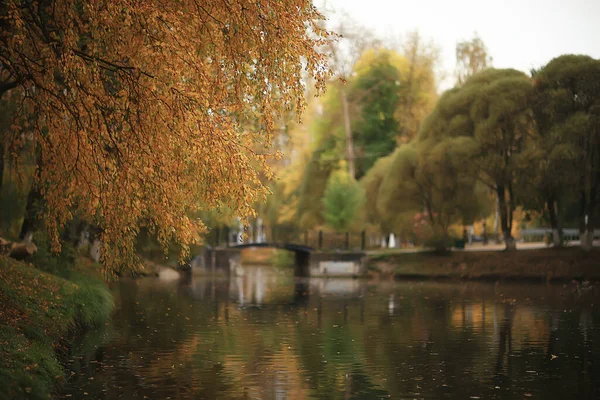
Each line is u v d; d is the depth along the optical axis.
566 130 52.41
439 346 23.14
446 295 43.69
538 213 58.31
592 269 52.50
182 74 13.49
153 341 23.17
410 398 15.91
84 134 13.71
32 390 13.92
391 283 55.56
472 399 15.87
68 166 13.92
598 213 58.22
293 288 50.38
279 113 14.81
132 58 13.90
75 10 14.55
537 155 53.12
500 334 25.92
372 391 16.53
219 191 13.62
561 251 55.81
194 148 13.29
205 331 25.95
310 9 15.03
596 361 20.47
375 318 31.09
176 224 14.00
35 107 14.62
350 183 69.44
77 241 34.44
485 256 58.38
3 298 21.09
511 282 54.09
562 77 54.34
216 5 13.92
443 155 58.06
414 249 68.69
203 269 66.56
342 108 82.81
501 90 56.25
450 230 64.31
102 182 13.80
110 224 14.34
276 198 88.00
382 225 72.19
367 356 21.09
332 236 68.00
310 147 85.25
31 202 28.31
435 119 60.06
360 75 85.06
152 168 13.48
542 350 22.39
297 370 18.86
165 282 54.47
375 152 84.00
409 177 64.00
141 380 17.30
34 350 16.80
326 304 37.75
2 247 26.55
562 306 36.56
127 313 30.95
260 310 34.25
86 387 16.38
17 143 16.81
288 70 14.32
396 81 84.88
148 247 59.12
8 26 15.01
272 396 15.97
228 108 14.53
